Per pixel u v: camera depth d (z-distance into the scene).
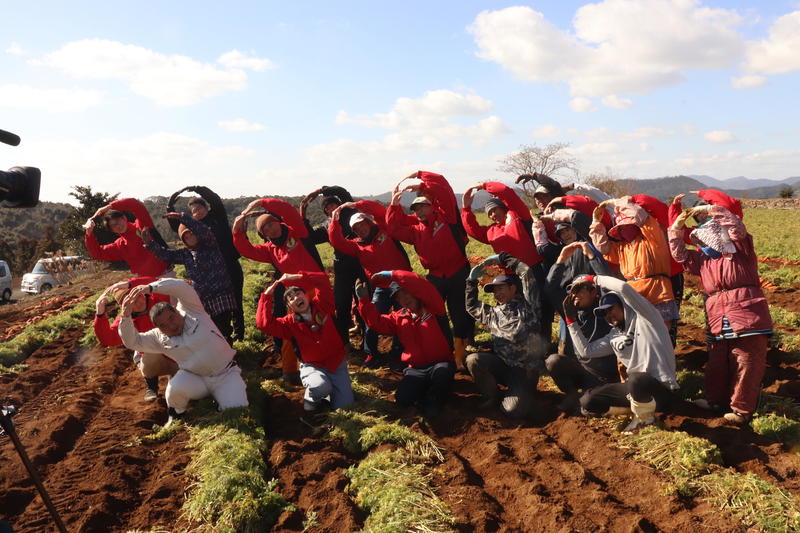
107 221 7.22
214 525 4.25
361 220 7.25
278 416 6.25
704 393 6.05
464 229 7.43
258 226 7.14
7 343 9.65
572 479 4.66
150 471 5.17
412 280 6.20
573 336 5.86
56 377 8.05
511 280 6.21
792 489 4.38
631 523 4.03
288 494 4.68
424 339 6.28
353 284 7.89
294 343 6.36
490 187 7.21
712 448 4.78
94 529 4.27
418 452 5.20
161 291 5.76
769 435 5.16
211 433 5.52
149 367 6.51
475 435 5.61
